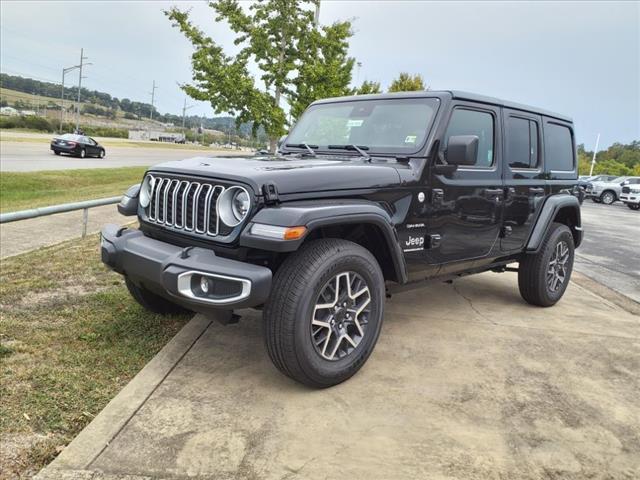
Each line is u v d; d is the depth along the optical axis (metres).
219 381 3.21
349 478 2.37
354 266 3.15
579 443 2.76
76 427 2.66
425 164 3.68
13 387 2.95
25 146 34.62
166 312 4.18
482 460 2.56
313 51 13.24
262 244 2.76
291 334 2.90
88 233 7.92
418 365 3.62
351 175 3.26
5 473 2.28
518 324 4.69
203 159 3.59
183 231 3.18
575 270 8.09
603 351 4.11
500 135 4.42
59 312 4.16
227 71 12.53
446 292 5.70
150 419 2.74
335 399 3.07
